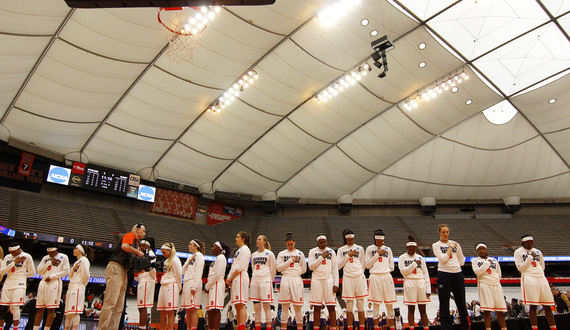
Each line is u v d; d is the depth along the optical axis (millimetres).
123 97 23656
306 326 14773
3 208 22656
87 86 21875
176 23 17500
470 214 36906
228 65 22688
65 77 21047
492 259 7625
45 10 16812
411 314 7605
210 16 17641
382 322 14516
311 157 31844
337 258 8367
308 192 35500
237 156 31031
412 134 30562
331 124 28875
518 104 28734
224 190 34250
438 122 29812
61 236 22969
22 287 8805
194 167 31219
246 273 7750
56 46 19203
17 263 8914
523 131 31125
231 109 26469
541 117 29609
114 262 6309
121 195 28531
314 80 24969
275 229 34250
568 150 31859
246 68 23359
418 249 30438
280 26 20750
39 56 19484
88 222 25891
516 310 13102
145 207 31562
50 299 8344
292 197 35844
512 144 32000
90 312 15203
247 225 35250
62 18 17750
